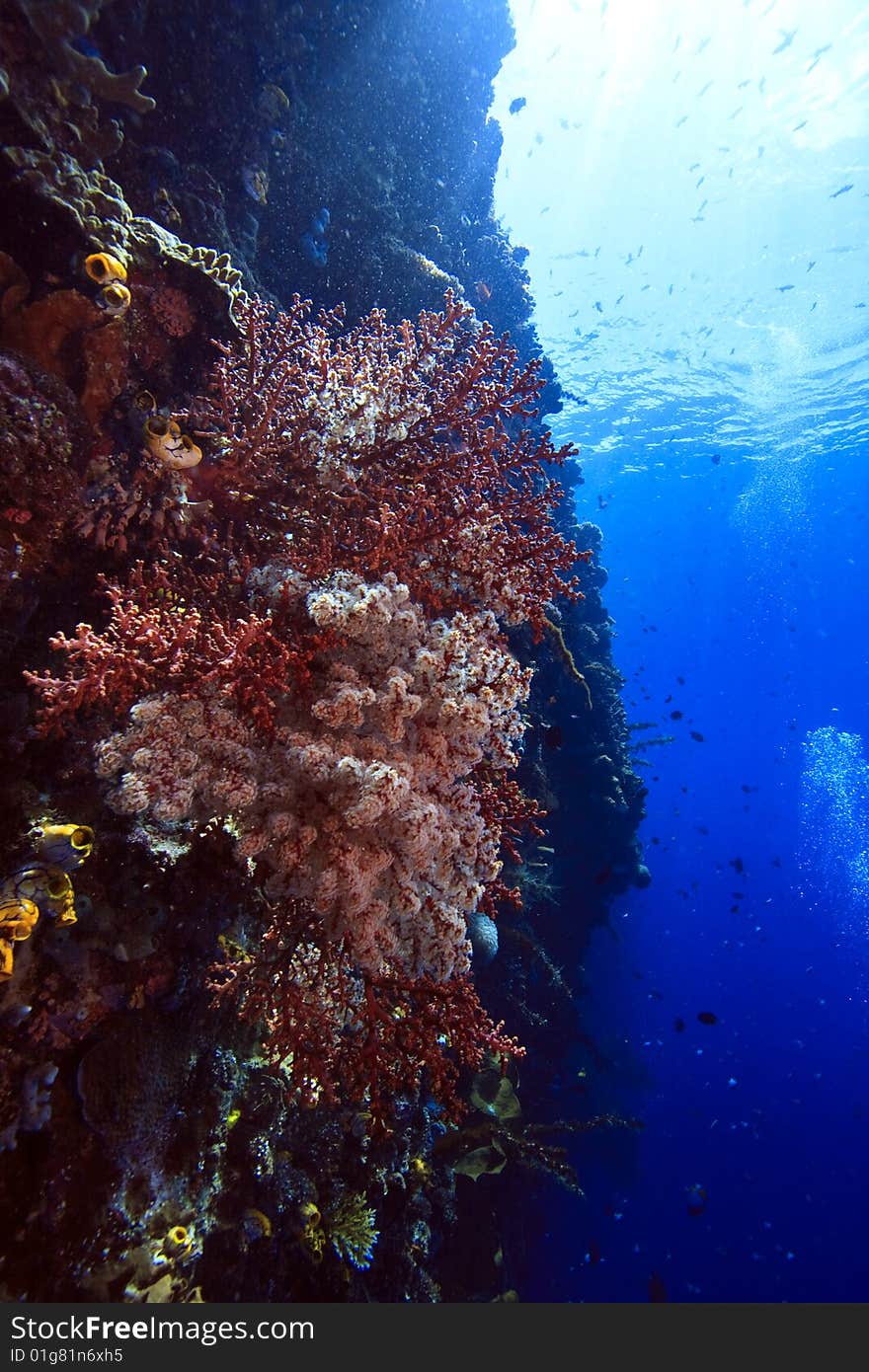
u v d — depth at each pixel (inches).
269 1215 123.9
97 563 114.9
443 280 290.8
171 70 183.9
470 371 121.3
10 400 102.1
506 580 116.0
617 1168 663.8
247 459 120.4
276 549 122.5
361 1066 97.9
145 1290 90.0
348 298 267.3
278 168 232.1
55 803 99.1
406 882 91.0
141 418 122.4
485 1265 326.3
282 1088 130.1
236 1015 117.2
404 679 92.8
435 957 98.0
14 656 105.0
